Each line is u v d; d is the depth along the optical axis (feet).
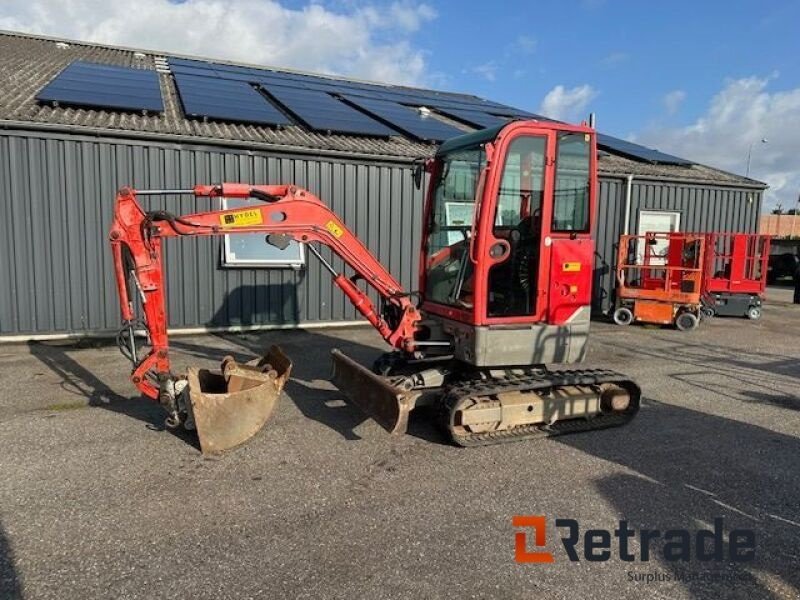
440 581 10.06
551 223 16.92
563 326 17.34
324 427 17.49
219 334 30.81
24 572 10.07
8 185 26.30
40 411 18.31
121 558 10.55
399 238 34.53
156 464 14.62
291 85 47.78
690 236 36.68
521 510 12.69
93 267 28.14
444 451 15.87
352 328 33.47
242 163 30.17
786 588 10.19
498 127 16.75
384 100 49.24
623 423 18.26
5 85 31.27
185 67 48.98
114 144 27.73
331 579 10.03
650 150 50.70
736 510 12.97
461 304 17.43
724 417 19.33
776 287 71.67
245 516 12.16
